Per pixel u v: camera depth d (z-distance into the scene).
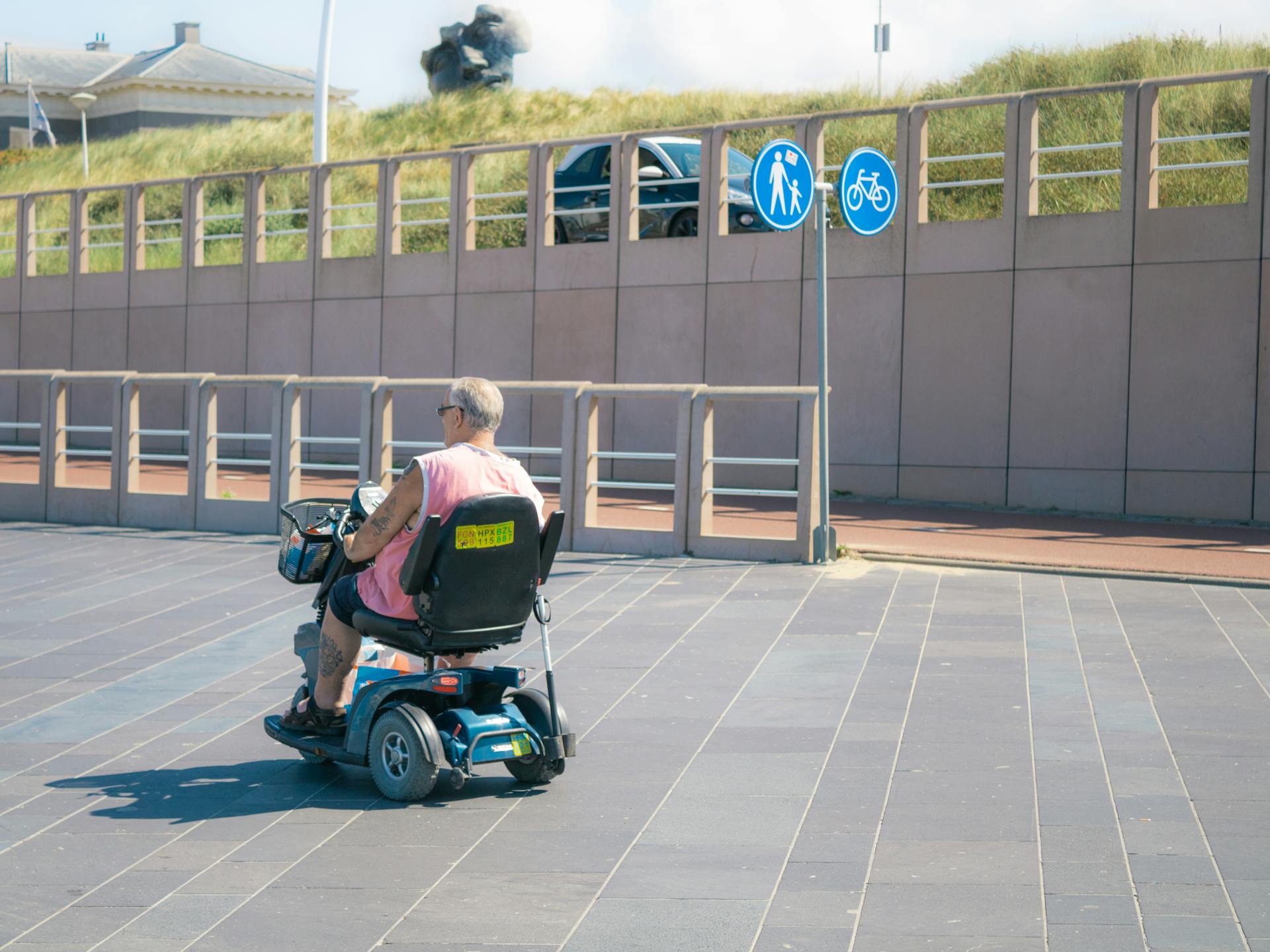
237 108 63.06
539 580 5.74
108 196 40.56
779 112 34.47
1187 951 3.88
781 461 11.51
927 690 7.24
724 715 6.84
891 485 16.31
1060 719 6.60
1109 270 15.01
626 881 4.59
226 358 21.89
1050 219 15.28
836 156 26.83
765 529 13.41
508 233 28.61
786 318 16.91
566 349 18.56
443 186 33.19
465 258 19.42
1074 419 15.25
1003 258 15.56
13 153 52.53
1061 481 15.34
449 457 5.48
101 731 6.79
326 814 5.43
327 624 5.77
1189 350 14.66
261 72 63.81
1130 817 5.12
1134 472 14.95
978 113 25.72
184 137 49.31
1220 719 6.56
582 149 19.17
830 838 4.97
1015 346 15.54
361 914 4.33
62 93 64.06
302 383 13.34
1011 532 13.40
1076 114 25.47
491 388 5.71
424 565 5.37
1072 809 5.23
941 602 9.77
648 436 17.86
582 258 18.39
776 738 6.39
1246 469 14.44
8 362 24.17
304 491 16.34
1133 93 14.81
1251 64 26.23
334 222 32.38
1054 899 4.31
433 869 4.75
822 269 11.55
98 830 5.25
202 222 22.38
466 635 5.52
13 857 4.94
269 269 21.36
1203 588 10.24
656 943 4.05
